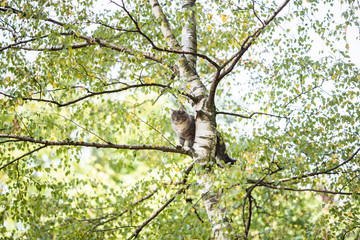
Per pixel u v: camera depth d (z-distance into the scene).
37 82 5.46
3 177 6.07
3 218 5.74
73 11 5.81
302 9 6.16
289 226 7.45
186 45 6.48
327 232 6.20
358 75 5.97
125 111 5.15
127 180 11.87
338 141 5.93
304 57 6.21
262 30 5.11
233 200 4.19
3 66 5.63
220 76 5.32
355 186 5.72
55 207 6.62
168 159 4.84
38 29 5.54
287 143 5.18
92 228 6.63
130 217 6.25
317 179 5.27
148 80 5.26
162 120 5.05
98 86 5.23
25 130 5.52
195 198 5.02
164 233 5.83
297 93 6.02
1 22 5.88
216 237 4.72
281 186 4.61
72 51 5.31
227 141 5.49
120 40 6.38
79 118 6.53
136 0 6.52
